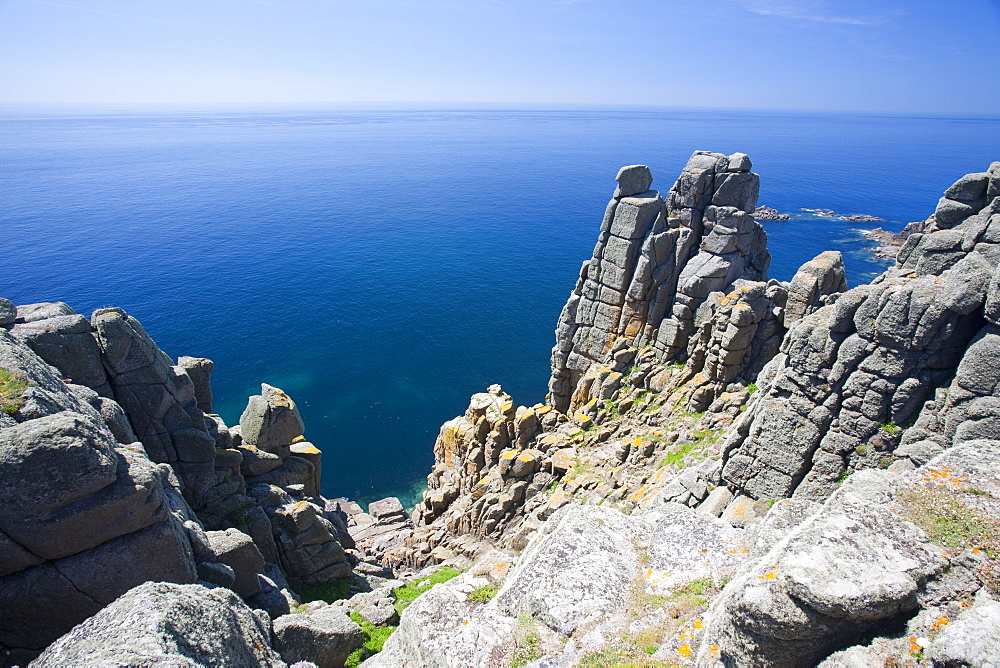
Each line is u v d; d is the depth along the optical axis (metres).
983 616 8.20
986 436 17.33
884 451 20.27
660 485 28.91
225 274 131.75
